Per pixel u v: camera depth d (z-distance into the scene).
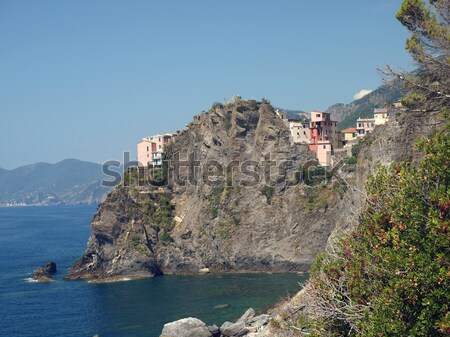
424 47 37.44
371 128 163.75
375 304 23.70
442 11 38.06
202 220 138.50
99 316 86.31
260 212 134.62
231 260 131.88
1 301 100.12
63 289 112.56
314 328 28.52
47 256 170.75
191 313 85.75
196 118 159.75
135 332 75.38
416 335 21.59
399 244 23.50
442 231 22.06
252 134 146.00
